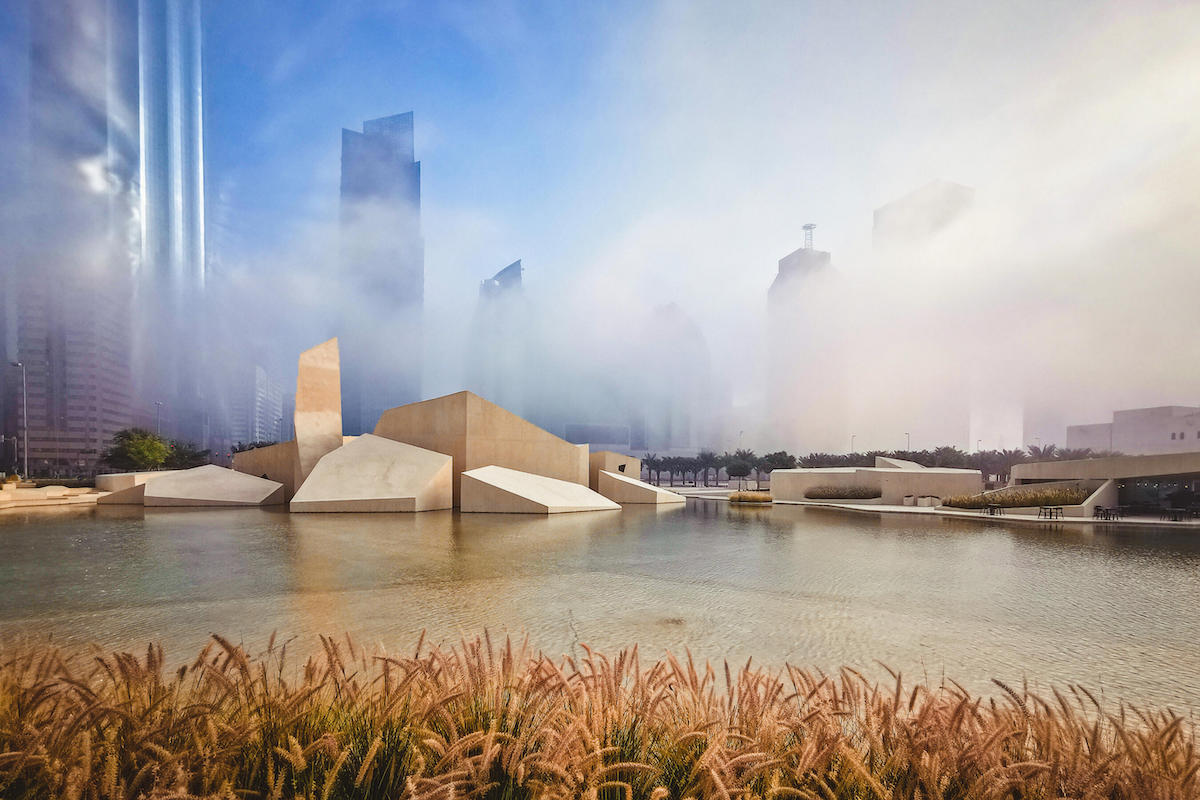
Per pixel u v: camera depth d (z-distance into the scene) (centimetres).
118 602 829
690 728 222
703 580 1016
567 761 193
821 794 205
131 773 194
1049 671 577
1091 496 2591
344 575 1039
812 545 1527
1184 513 2583
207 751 198
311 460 3200
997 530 1959
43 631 686
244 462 3703
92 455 11212
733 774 202
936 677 553
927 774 195
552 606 811
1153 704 494
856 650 632
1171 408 11294
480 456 3072
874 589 957
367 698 250
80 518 2211
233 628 695
